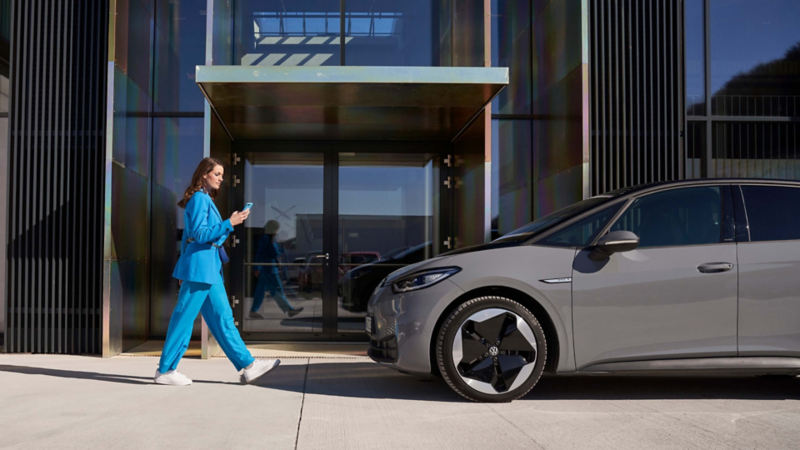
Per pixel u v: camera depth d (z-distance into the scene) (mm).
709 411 3387
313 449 2625
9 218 6047
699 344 3572
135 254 6410
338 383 4277
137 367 5035
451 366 3518
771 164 6805
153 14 7051
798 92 6832
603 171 6012
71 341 6039
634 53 6199
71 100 6137
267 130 6672
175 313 4113
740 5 6883
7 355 5871
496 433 2883
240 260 6871
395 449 2627
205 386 4141
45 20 6121
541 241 3740
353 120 6301
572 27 6066
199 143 7012
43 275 6059
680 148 6137
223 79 5051
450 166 7102
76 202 6070
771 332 3582
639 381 4395
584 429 2961
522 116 7121
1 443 2705
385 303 3807
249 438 2791
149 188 6922
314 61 6945
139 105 6543
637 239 3479
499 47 7148
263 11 6938
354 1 7020
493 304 3568
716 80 6840
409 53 7016
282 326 6883
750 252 3648
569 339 3568
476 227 6020
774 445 2668
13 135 6078
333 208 7047
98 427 2988
